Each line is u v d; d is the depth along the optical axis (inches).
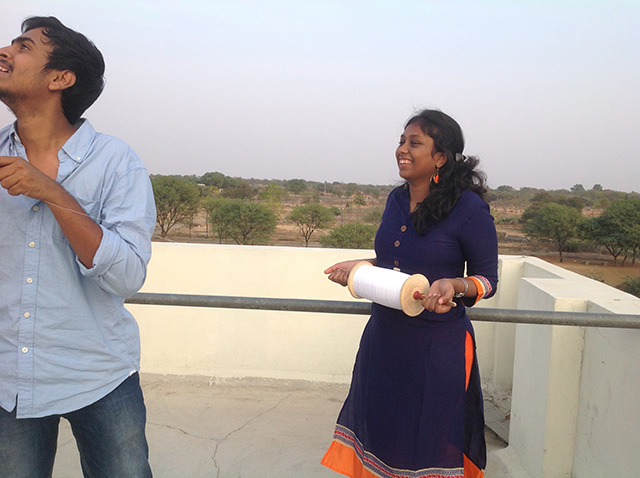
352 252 141.5
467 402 70.7
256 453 111.8
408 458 69.6
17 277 51.6
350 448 78.4
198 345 145.9
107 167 54.2
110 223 53.2
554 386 91.3
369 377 73.0
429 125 67.4
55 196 46.0
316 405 133.7
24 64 48.8
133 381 60.2
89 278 54.9
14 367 52.2
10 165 43.8
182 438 117.0
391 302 61.7
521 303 108.4
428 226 68.5
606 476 81.2
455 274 69.7
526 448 101.1
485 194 70.2
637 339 74.2
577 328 89.8
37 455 56.1
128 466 58.2
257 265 142.9
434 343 68.2
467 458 71.6
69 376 53.6
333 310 73.8
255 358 145.4
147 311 145.7
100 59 53.4
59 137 53.6
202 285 144.4
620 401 77.9
